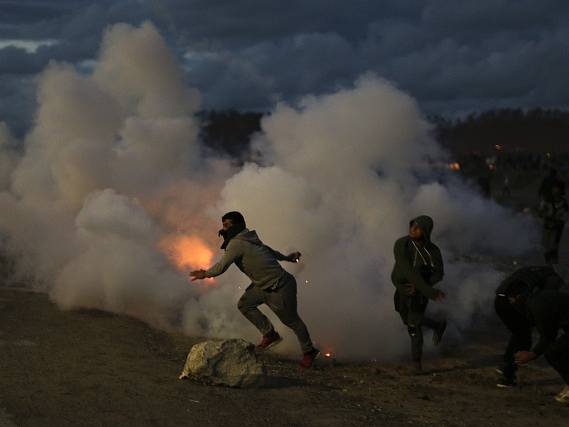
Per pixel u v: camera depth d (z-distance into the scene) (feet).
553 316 21.39
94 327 28.17
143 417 18.30
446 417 20.54
